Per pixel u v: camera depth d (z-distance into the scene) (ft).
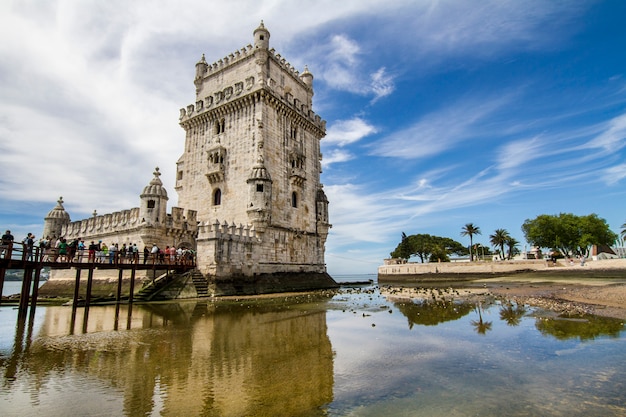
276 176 141.69
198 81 168.45
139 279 122.31
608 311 65.16
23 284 72.28
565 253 284.41
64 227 171.73
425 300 96.22
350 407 24.13
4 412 23.15
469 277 234.38
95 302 97.55
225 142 145.48
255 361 35.32
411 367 33.35
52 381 29.53
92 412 23.27
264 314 68.90
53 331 52.13
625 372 30.94
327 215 169.37
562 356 36.50
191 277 106.52
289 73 165.78
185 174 156.66
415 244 376.27
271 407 24.13
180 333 49.52
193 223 139.74
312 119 169.37
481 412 23.32
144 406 24.29
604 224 268.62
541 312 66.54
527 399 25.44
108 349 40.29
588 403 24.57
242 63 153.79
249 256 122.21
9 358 36.73
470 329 52.16
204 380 29.63
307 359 36.11
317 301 94.79
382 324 57.16
